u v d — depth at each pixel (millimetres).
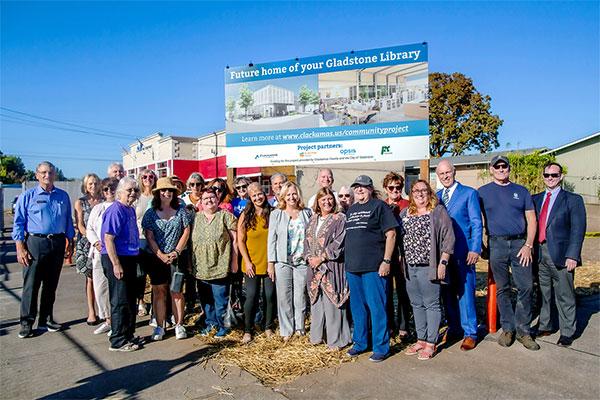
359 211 4695
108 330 5672
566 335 4965
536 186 20094
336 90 7379
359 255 4613
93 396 3877
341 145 7383
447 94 39062
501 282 5082
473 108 38844
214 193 5426
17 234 5441
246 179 6496
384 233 4645
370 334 5113
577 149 25156
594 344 4992
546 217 5109
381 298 4633
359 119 7242
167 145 26094
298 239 5266
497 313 6062
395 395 3840
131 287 5059
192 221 5582
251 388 4012
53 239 5629
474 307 5035
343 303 4906
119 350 4977
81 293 7895
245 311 5301
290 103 7676
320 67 7461
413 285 4789
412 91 6934
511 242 5039
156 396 3867
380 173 18516
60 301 7312
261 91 7871
